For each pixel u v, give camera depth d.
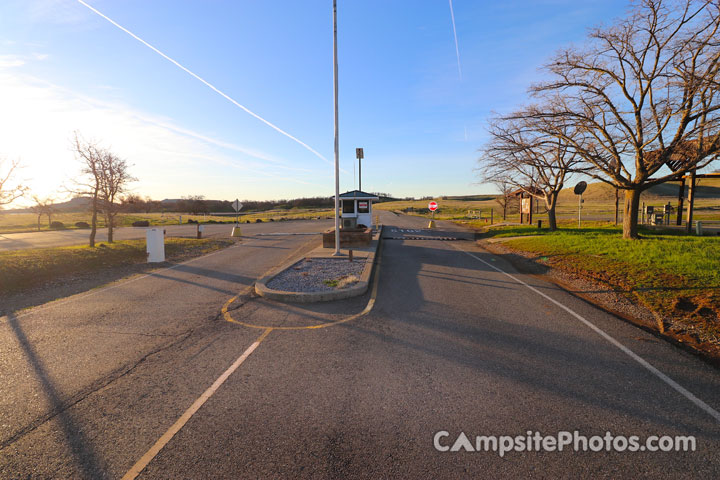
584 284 8.94
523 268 11.66
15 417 3.38
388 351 4.90
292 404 3.58
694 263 8.88
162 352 4.93
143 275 10.79
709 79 9.55
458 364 4.47
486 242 19.42
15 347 5.12
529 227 24.39
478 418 3.31
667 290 7.48
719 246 11.02
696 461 2.74
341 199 22.73
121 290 8.78
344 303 7.41
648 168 12.85
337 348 5.02
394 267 11.78
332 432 3.11
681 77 10.90
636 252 10.98
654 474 2.61
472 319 6.30
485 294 8.15
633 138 13.22
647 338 5.36
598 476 2.59
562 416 3.34
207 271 11.42
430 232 26.34
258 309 7.03
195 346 5.14
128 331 5.80
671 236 15.08
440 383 3.98
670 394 3.74
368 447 2.91
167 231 30.50
